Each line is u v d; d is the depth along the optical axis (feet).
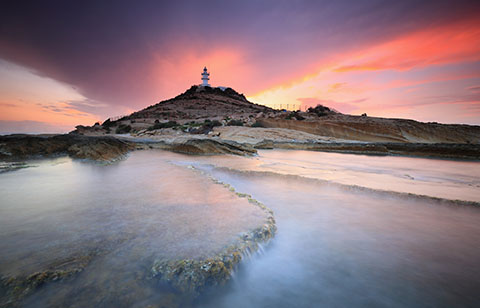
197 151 62.08
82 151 45.32
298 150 87.15
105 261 10.12
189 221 14.61
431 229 15.76
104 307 7.88
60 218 14.84
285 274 10.92
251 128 123.54
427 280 10.61
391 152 81.10
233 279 10.16
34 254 10.50
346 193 23.76
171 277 9.34
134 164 39.70
